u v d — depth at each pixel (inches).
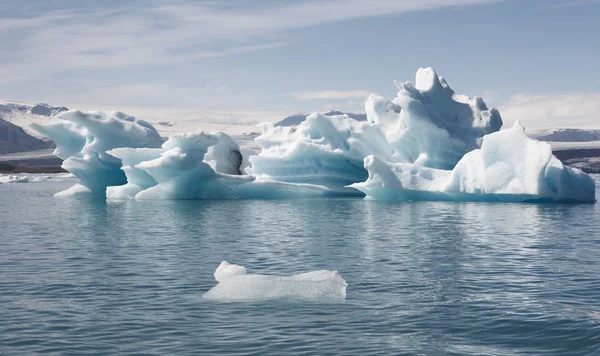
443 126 1331.2
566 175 1162.6
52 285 425.4
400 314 346.3
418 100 1318.9
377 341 298.0
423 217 925.8
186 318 336.5
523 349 288.5
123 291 405.4
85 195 1443.2
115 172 1418.6
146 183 1326.3
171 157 1206.3
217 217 935.0
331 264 514.0
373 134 1401.3
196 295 391.9
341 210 1062.4
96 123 1358.3
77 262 522.6
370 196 1279.5
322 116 1448.1
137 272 475.2
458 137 1336.1
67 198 1439.5
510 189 1098.7
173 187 1273.4
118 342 295.7
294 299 376.5
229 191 1339.8
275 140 1513.3
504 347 291.1
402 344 293.9
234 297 381.4
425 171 1219.9
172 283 431.5
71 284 428.8
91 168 1384.1
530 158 1095.0
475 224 824.3
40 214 1012.5
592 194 1195.3
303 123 1493.6
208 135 1214.3
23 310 356.2
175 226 808.9
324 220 888.3
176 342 295.3
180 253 574.2
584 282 435.2
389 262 523.2
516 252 577.6
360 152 1398.9
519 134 1117.1
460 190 1151.0
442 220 879.7
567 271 478.6
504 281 439.5
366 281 439.8
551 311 352.5
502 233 724.7
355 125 1423.5
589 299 381.7
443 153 1305.4
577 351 285.4
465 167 1157.1
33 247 616.1
